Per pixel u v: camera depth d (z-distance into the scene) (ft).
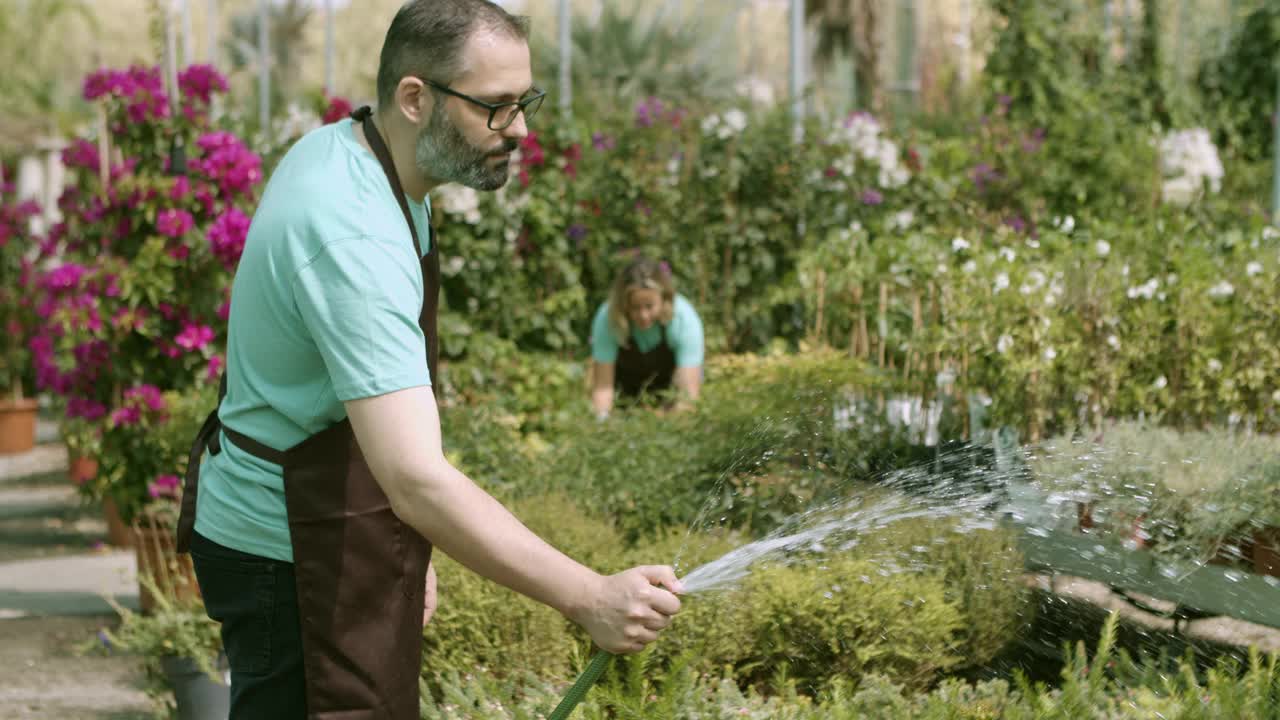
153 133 19.08
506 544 5.92
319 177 6.16
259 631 6.53
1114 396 16.80
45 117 40.86
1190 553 10.21
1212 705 7.90
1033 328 16.56
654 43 42.70
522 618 10.68
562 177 25.93
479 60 6.07
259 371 6.37
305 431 6.33
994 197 28.17
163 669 11.87
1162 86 35.14
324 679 6.33
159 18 19.76
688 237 26.43
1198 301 16.85
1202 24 37.58
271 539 6.43
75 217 19.69
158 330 18.67
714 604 10.52
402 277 6.02
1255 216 19.34
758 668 10.92
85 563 20.53
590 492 14.98
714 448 15.01
